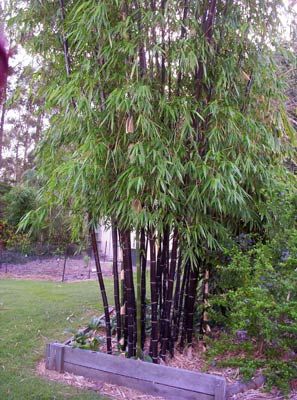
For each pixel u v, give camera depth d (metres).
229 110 2.53
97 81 2.46
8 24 2.64
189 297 2.89
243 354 2.77
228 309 2.93
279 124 3.02
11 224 9.45
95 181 2.40
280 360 2.45
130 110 2.35
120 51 2.38
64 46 2.67
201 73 2.63
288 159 3.54
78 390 2.34
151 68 2.51
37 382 2.43
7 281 7.05
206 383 2.23
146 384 2.36
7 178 13.00
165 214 2.46
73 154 2.54
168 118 2.49
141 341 2.77
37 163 3.06
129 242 2.62
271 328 2.28
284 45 3.24
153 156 2.28
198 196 2.46
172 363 2.70
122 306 2.96
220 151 2.55
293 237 2.49
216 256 2.85
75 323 3.81
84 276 7.90
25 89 2.97
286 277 2.39
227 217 2.92
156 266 2.64
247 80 2.81
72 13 2.52
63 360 2.61
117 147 2.41
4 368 2.65
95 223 2.69
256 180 2.88
